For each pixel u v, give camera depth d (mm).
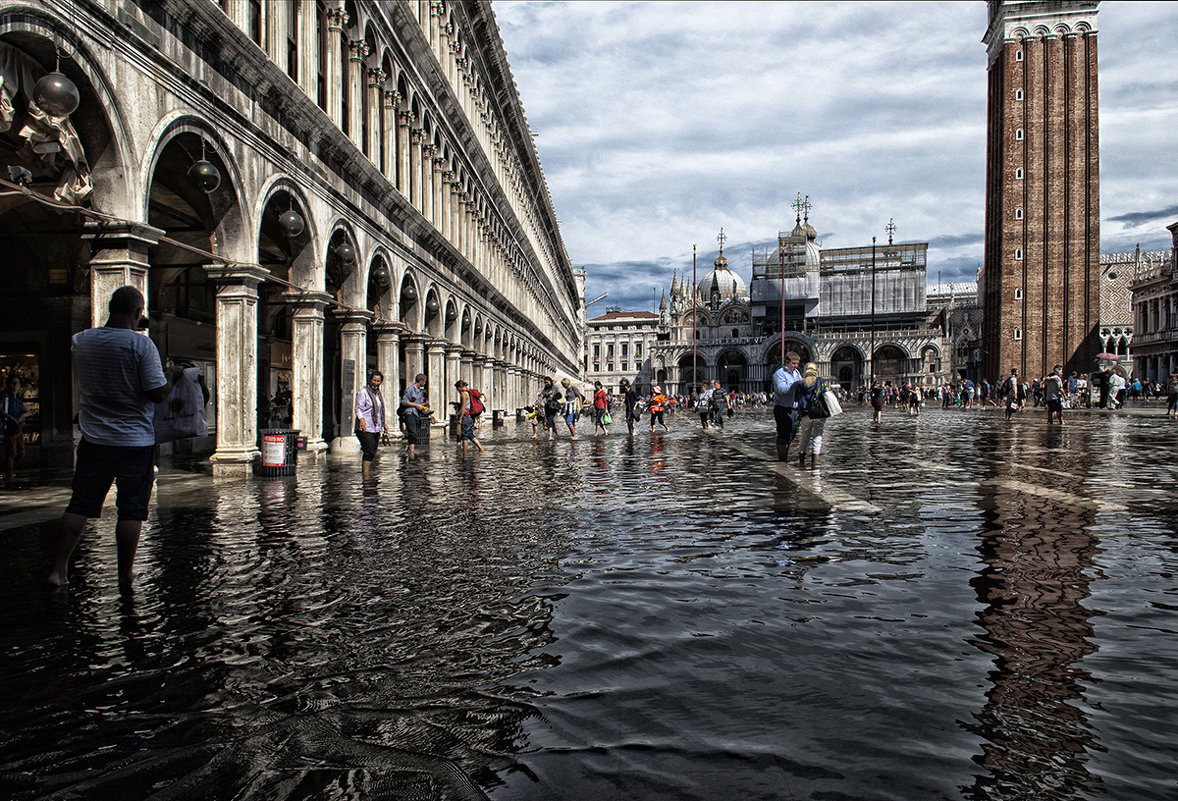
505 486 11938
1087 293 80625
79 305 17406
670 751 3057
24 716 3510
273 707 3574
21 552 7152
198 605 5270
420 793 2768
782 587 5469
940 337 110750
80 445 5852
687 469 14141
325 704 3596
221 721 3438
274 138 15352
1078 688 3604
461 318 33250
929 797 2682
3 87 9391
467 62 35125
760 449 19234
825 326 123500
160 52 11367
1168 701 3455
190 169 12047
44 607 5246
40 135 9805
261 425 22812
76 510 5805
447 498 10562
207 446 21797
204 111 12750
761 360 121062
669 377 127000
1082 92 80812
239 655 4273
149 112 11266
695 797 2709
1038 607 4887
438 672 3973
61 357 17328
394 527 8195
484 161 37312
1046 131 81562
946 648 4156
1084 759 2941
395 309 24062
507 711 3473
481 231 38219
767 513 8742
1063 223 81250
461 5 32812
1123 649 4109
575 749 3092
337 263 20062
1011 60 82312
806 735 3168
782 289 104250
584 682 3791
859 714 3357
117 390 5824
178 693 3754
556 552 6809
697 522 8227
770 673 3850
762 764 2934
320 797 2750
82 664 4152
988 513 8422
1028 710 3373
